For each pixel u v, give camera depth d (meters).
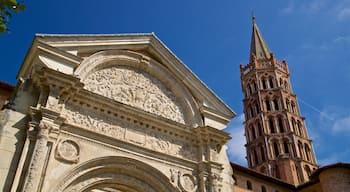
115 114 20.34
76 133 18.22
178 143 22.17
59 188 16.22
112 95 21.06
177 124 22.22
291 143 60.84
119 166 18.88
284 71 75.81
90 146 18.36
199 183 21.33
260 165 60.25
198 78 25.12
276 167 58.06
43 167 15.84
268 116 66.06
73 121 18.48
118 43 22.80
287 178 54.69
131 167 19.27
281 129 64.56
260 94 69.69
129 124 20.64
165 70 24.31
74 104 19.09
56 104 17.75
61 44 20.05
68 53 19.70
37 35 19.08
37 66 18.38
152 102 22.61
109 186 18.94
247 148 65.56
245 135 68.44
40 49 18.91
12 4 11.36
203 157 22.19
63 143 17.47
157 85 23.67
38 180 15.29
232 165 30.86
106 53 22.05
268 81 72.31
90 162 17.78
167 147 21.45
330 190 28.44
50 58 19.20
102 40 22.03
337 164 28.97
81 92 19.23
